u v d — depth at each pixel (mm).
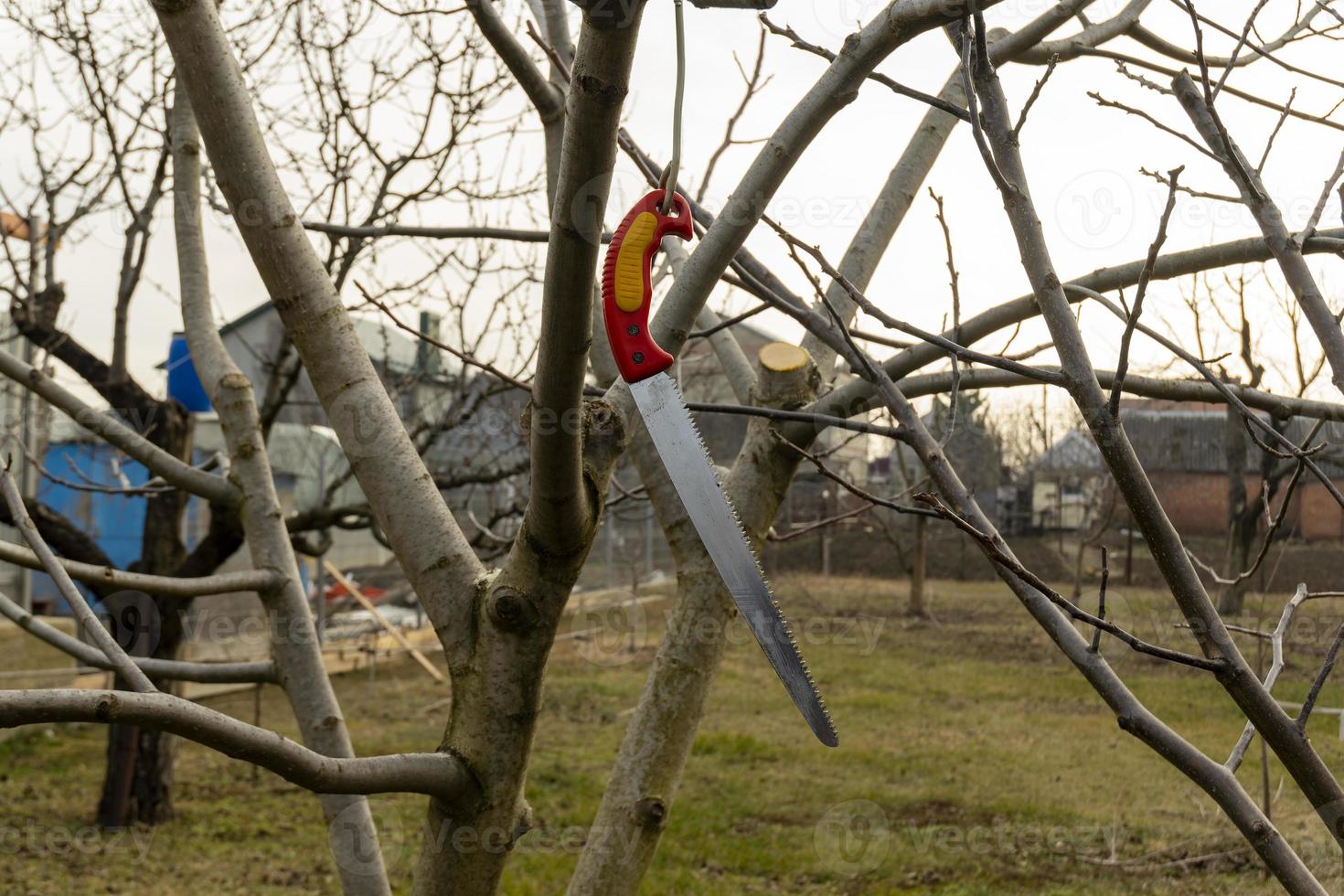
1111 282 2029
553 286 1223
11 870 7406
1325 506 15367
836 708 11758
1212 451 17266
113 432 2379
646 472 2445
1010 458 21234
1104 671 1523
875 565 22875
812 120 1562
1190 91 1844
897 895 6734
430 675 14953
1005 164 1560
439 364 7648
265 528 2387
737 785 9117
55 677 11508
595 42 1072
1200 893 6301
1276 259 1732
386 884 2139
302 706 2332
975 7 1396
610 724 11648
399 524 1775
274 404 7672
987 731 10602
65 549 7555
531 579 1613
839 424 1706
